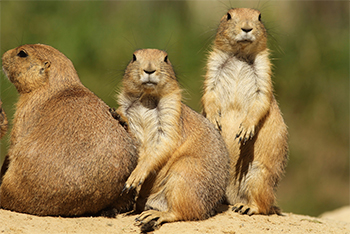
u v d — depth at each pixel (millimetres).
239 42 11328
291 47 30672
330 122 30000
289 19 31438
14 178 8789
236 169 11102
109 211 9359
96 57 29031
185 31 30172
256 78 11367
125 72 10297
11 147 9461
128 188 8984
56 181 8539
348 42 30781
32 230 8094
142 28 30188
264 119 11125
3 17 28953
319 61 30625
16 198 8805
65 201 8656
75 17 29906
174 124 9594
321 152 29547
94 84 28109
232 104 11477
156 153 9398
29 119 9344
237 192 11148
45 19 29625
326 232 9906
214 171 9734
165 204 9617
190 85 28219
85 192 8656
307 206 27188
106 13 30703
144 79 9539
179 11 30875
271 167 10992
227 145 11195
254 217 10375
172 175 9391
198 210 9398
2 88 19422
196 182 9383
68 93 9469
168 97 9773
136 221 9031
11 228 8016
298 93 30500
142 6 30984
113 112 9211
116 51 29016
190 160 9516
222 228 9125
